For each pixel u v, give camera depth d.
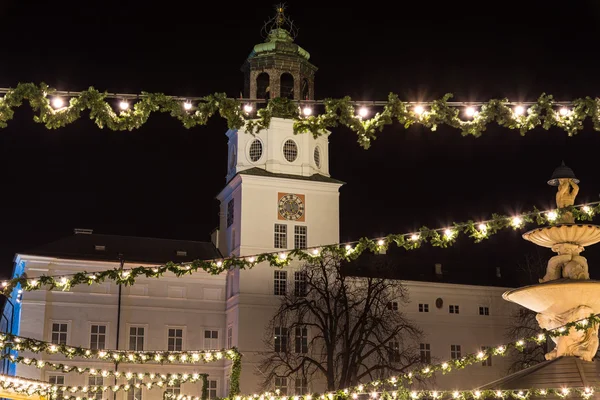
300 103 15.72
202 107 15.40
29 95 14.75
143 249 77.88
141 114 15.23
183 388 71.94
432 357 78.25
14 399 36.78
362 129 15.79
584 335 21.28
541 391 20.31
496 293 82.19
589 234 21.62
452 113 16.09
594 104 16.38
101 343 71.38
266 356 70.81
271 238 74.88
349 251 20.14
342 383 58.09
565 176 21.97
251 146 77.38
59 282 21.14
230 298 74.62
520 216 18.84
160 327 73.38
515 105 16.38
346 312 61.22
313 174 77.44
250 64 78.19
